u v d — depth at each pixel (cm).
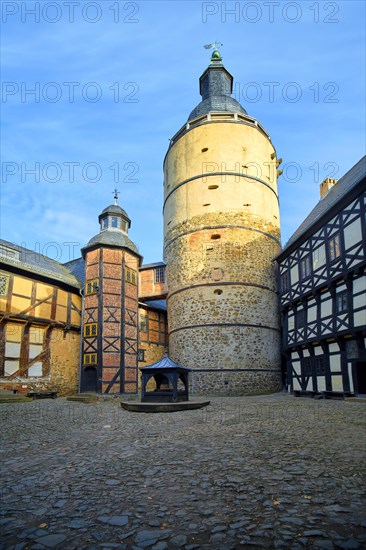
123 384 1805
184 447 605
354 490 385
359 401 1218
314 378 1572
